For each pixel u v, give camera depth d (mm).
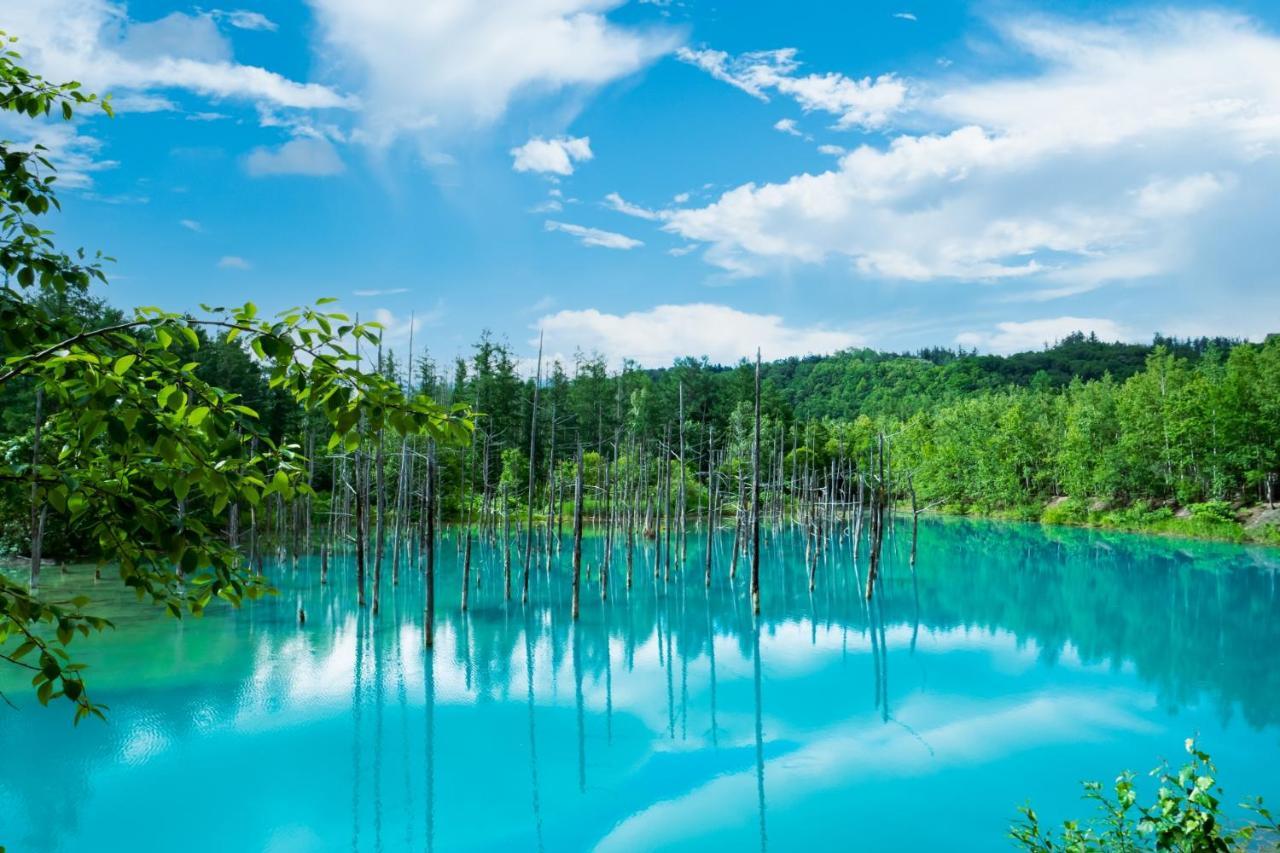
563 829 13242
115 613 26828
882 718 18688
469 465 62125
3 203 3533
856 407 150625
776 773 15492
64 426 3291
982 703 19719
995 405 84625
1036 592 35719
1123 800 5340
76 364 3059
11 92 3562
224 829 12898
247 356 53406
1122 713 18828
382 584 37688
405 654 24125
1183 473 59656
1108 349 161750
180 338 3176
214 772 14961
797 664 23688
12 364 3057
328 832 12945
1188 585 36812
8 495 3092
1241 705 19344
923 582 39312
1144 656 24203
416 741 17000
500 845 12688
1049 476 75500
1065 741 17000
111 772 14789
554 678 22141
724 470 66438
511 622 29516
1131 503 64625
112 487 3215
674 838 12914
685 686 21422
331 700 19328
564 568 45562
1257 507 55125
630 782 15055
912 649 25375
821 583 39875
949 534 63125
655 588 38625
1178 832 4965
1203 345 169875
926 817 13562
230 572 3363
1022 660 23844
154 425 2961
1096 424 67688
